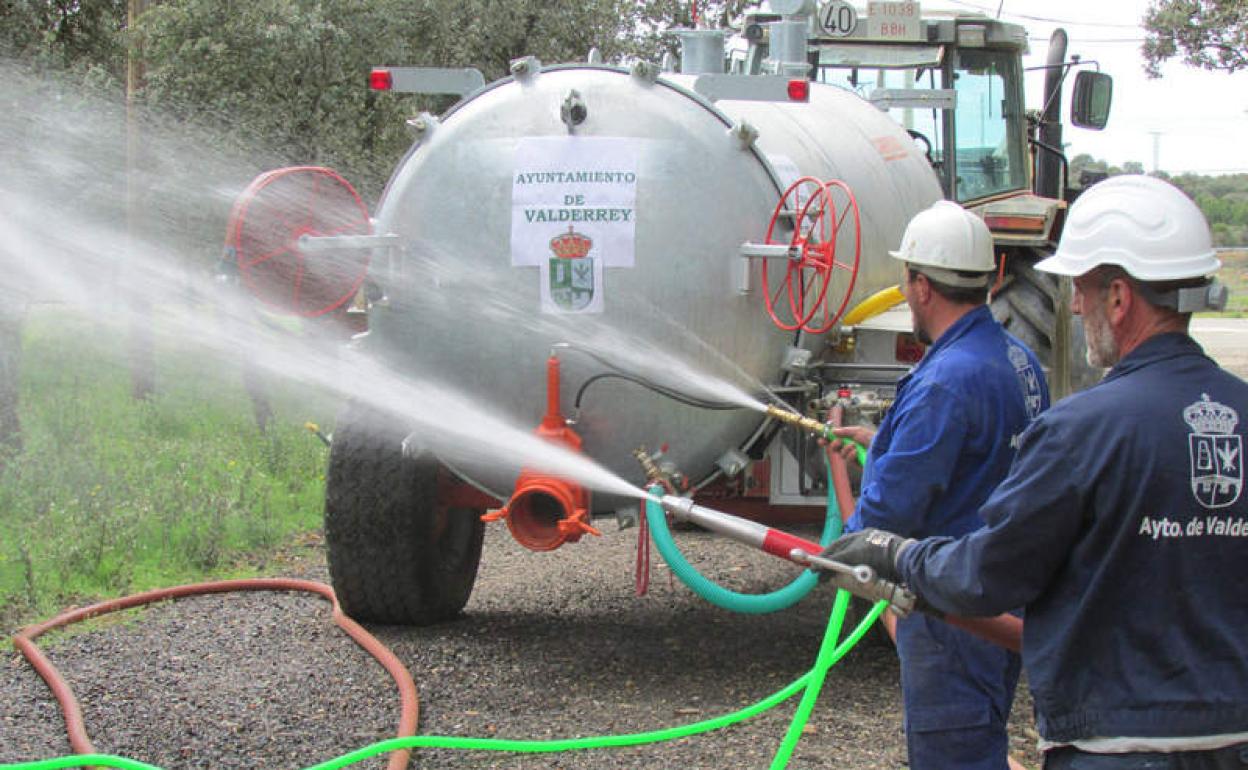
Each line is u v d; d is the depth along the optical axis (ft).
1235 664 8.84
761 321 18.10
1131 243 9.35
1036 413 13.34
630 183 17.61
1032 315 29.25
